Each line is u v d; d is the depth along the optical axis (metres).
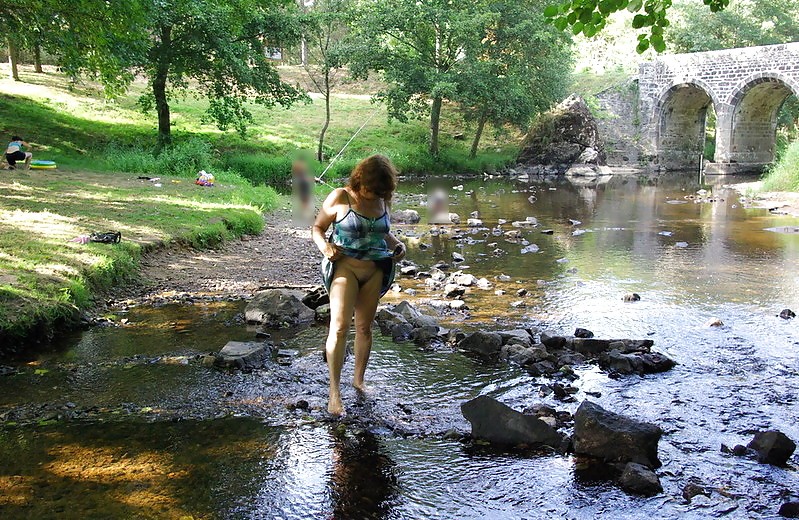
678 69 37.81
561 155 35.25
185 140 24.67
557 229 15.04
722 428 4.83
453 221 16.14
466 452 4.45
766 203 20.75
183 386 5.43
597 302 8.42
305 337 6.82
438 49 34.16
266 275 9.41
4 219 9.74
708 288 9.23
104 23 15.22
